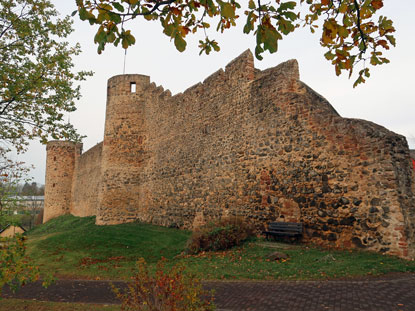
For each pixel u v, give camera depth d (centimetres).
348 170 831
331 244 840
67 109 870
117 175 1884
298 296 510
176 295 378
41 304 587
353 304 453
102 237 1366
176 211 1533
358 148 819
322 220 871
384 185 755
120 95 1972
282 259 752
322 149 900
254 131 1138
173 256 1005
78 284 782
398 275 579
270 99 1088
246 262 768
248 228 1045
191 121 1515
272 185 1037
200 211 1370
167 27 265
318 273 621
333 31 274
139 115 1953
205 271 734
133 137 1928
